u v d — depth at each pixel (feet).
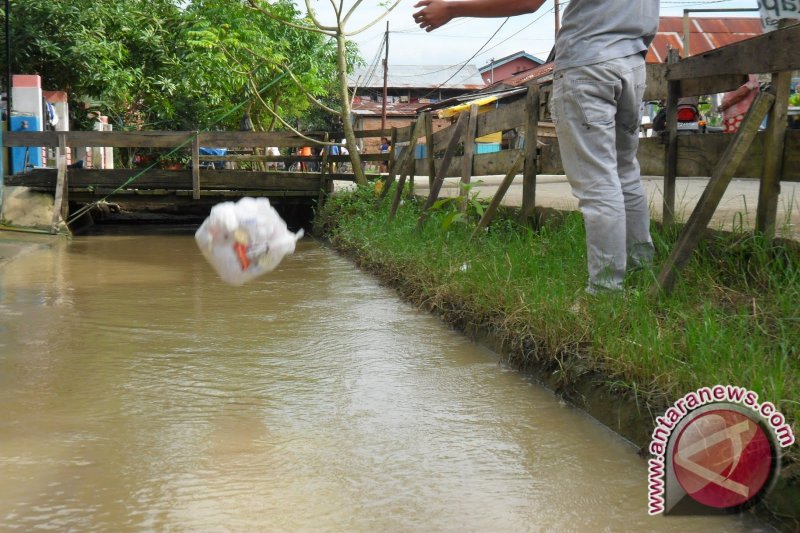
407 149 28.96
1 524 7.09
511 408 10.41
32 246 29.37
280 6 59.72
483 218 19.84
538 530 7.04
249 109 63.31
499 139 75.05
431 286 17.33
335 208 35.09
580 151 12.49
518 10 12.29
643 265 13.15
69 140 35.22
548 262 15.19
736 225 15.64
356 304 17.84
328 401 10.69
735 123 27.94
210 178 37.88
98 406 10.41
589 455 8.79
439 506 7.51
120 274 22.81
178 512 7.35
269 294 19.26
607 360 10.28
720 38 64.08
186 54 56.59
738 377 8.49
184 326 15.39
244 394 10.98
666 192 15.47
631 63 12.39
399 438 9.30
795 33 11.49
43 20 49.11
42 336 14.46
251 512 7.36
